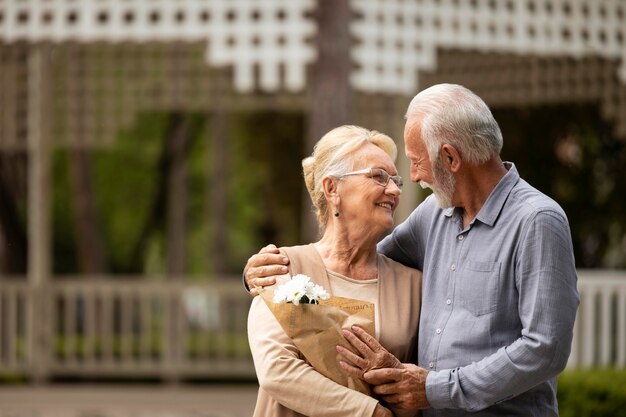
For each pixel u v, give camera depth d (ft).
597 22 34.47
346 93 30.86
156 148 68.49
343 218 12.68
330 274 12.76
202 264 81.56
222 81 43.29
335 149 12.67
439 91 12.10
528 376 11.32
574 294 11.48
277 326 12.46
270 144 62.28
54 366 40.73
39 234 40.60
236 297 41.63
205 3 32.01
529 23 33.73
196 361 41.50
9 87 39.47
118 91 42.52
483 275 11.89
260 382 12.28
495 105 41.98
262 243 79.05
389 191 12.48
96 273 55.01
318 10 31.04
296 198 63.98
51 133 41.39
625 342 28.35
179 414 35.47
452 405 11.67
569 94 39.40
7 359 40.47
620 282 28.25
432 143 11.99
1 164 47.06
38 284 40.68
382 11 31.63
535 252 11.48
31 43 36.88
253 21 31.50
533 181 44.29
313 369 12.16
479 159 11.94
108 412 35.78
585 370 26.37
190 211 75.00
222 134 60.23
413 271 13.09
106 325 41.29
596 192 43.65
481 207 12.08
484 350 11.76
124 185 71.00
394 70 31.48
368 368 12.00
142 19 32.48
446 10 32.55
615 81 38.55
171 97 43.32
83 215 54.49
